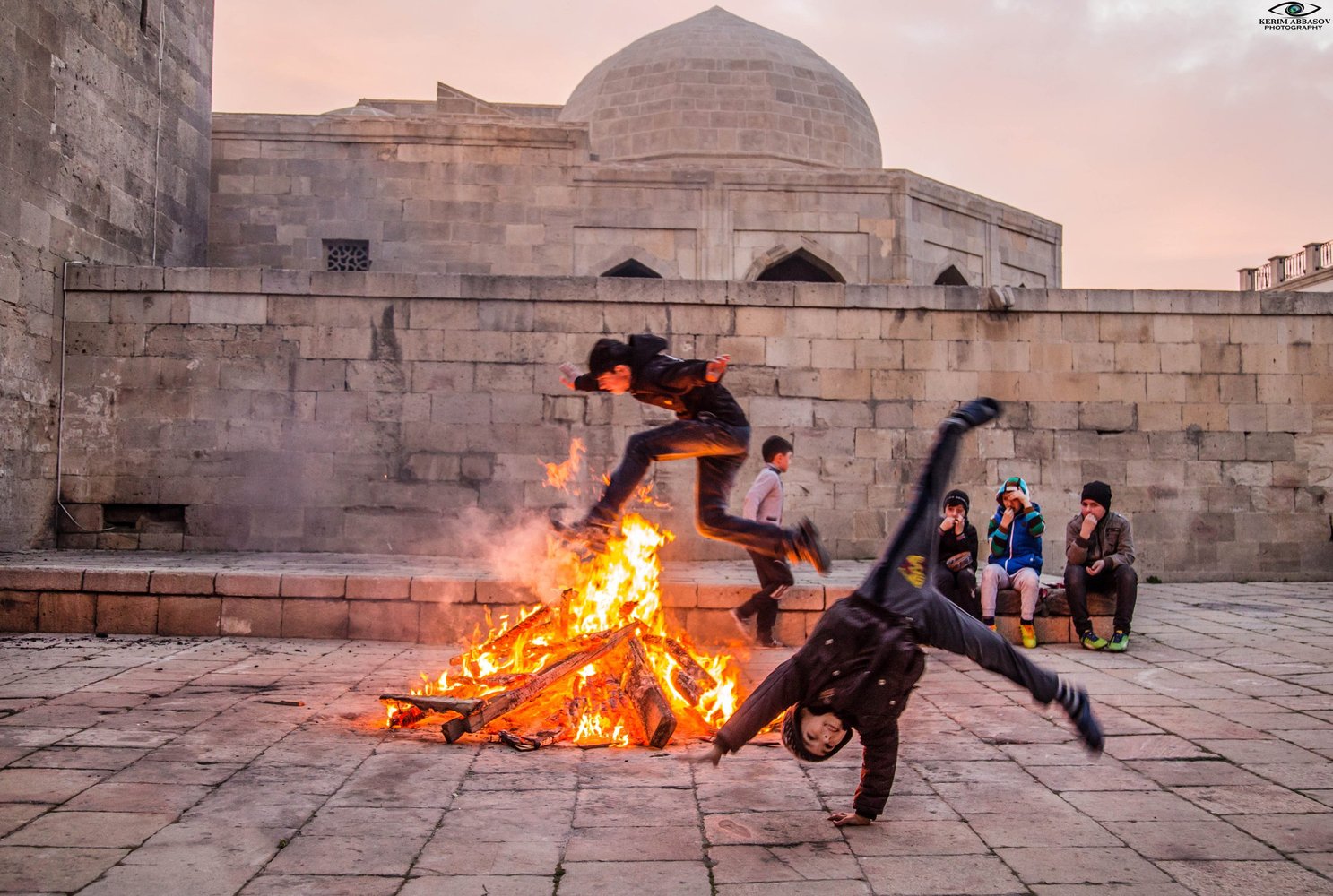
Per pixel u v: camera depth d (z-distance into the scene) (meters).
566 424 14.21
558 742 6.03
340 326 14.22
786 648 9.43
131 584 9.64
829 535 14.29
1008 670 4.16
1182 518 14.62
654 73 24.89
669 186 20.48
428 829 4.42
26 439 13.33
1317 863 4.05
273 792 4.90
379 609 9.66
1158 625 10.44
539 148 20.33
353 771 5.30
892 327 14.49
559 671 6.51
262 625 9.66
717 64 24.66
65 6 14.08
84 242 14.62
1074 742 6.03
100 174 14.98
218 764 5.35
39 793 4.79
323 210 19.98
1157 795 4.98
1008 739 6.11
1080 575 9.27
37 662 8.09
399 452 14.14
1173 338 14.72
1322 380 14.80
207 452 14.11
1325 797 4.92
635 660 6.59
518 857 4.07
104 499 14.05
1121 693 7.32
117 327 14.18
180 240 17.47
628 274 21.42
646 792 5.04
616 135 24.50
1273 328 14.80
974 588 9.59
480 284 14.23
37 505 13.59
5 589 9.62
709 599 9.66
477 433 14.18
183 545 14.05
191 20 17.80
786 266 21.42
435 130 20.16
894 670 4.17
